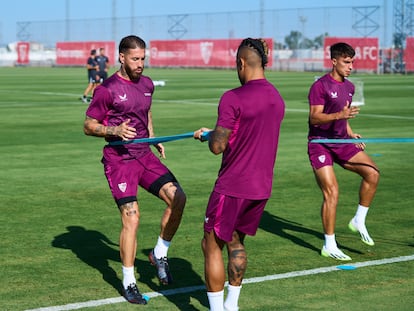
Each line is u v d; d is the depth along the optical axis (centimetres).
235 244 624
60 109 2745
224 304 625
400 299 689
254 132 591
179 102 3120
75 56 8581
